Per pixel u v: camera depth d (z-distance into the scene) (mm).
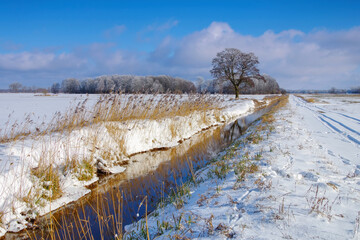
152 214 4500
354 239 2797
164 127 10891
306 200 3826
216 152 9180
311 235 2906
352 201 3836
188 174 6805
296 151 7020
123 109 9477
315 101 41594
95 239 4047
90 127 7883
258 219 3354
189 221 3561
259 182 4629
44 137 6887
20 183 4879
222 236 3043
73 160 6488
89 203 5445
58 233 4227
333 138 9492
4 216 4457
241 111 23844
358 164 6070
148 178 6852
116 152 8156
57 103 24812
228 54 36688
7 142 6348
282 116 16531
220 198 4277
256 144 8156
